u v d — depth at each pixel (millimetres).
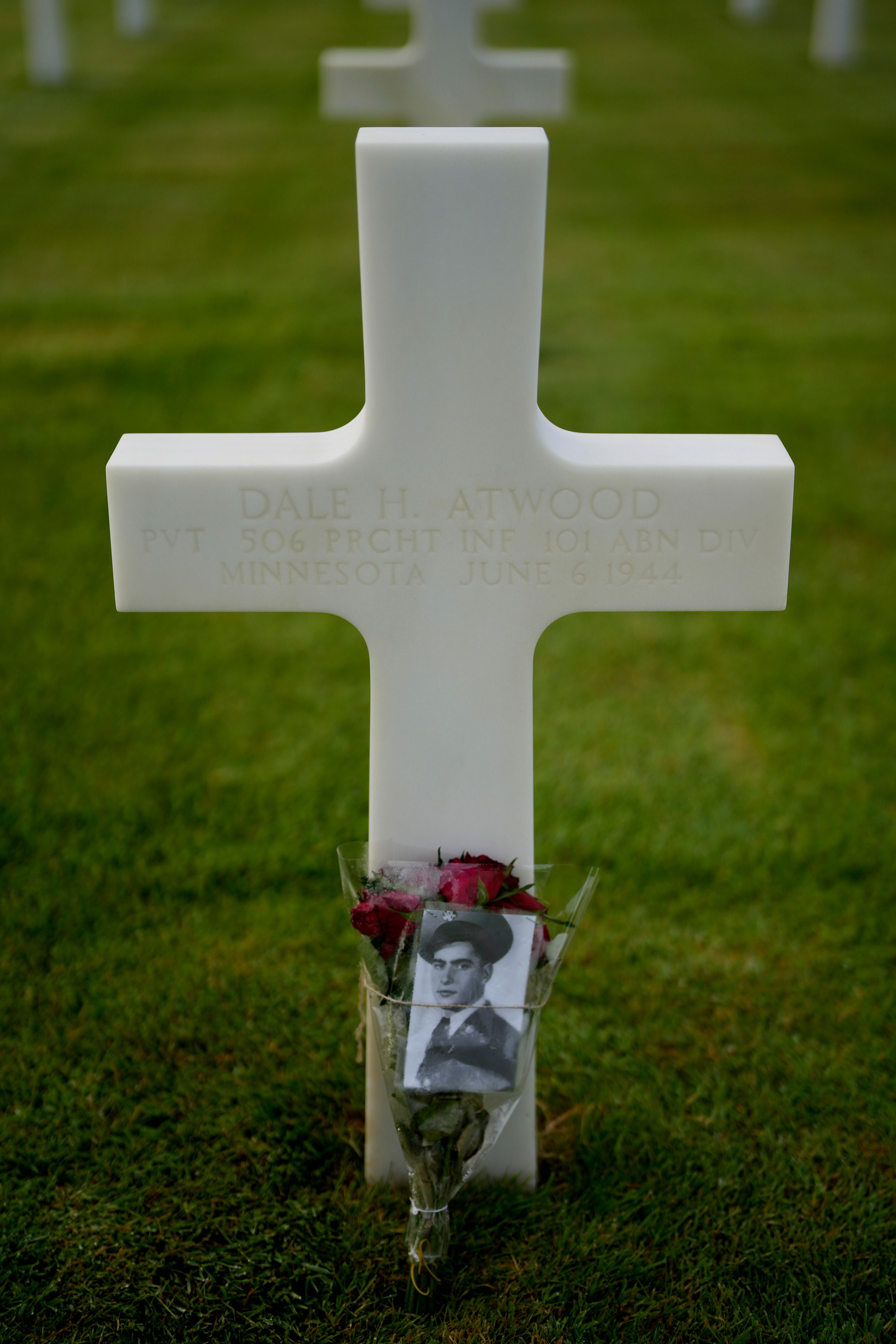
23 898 3406
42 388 6527
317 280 8328
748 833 3705
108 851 3588
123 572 2295
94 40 16969
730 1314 2449
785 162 11711
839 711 4285
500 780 2418
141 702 4273
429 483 2207
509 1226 2607
